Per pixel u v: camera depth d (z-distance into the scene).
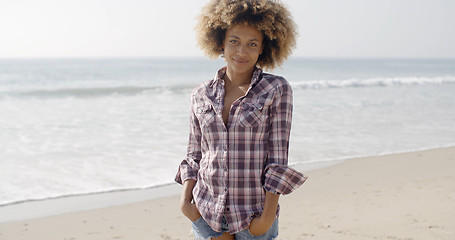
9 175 6.83
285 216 5.07
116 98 17.98
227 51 2.08
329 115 13.53
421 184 6.36
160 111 14.10
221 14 2.11
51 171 7.08
